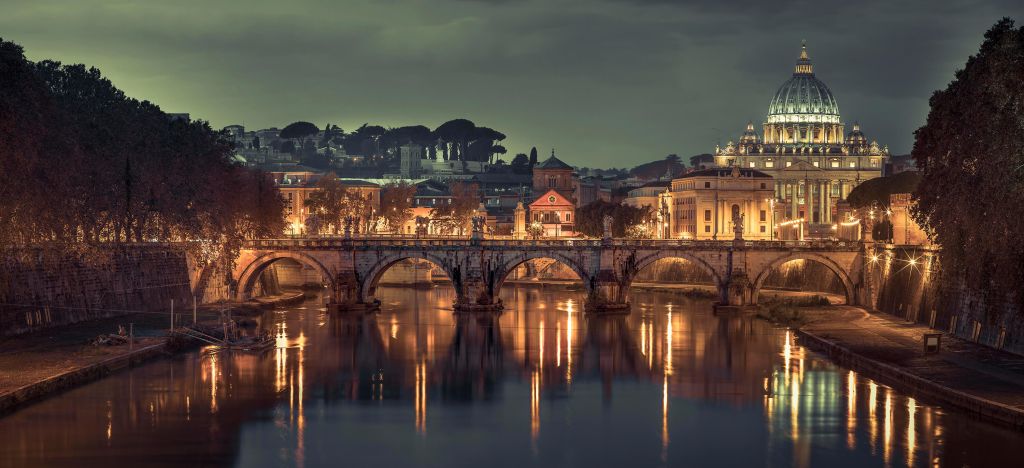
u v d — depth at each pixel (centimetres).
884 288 19088
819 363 14100
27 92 13300
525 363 14412
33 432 10306
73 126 15512
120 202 17275
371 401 12025
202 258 19350
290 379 13088
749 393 12331
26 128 13075
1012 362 12581
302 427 10844
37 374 11912
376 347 15712
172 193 18462
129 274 17275
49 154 14212
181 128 19775
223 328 16012
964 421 10606
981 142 12138
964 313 14662
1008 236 11906
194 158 19212
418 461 9794
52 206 14288
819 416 11125
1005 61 11956
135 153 17462
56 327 14988
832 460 9681
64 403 11381
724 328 17912
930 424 10538
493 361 14575
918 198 16262
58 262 15200
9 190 12988
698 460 9806
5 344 13562
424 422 11144
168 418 10981
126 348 13862
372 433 10694
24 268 14350
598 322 18875
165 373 13125
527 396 12356
